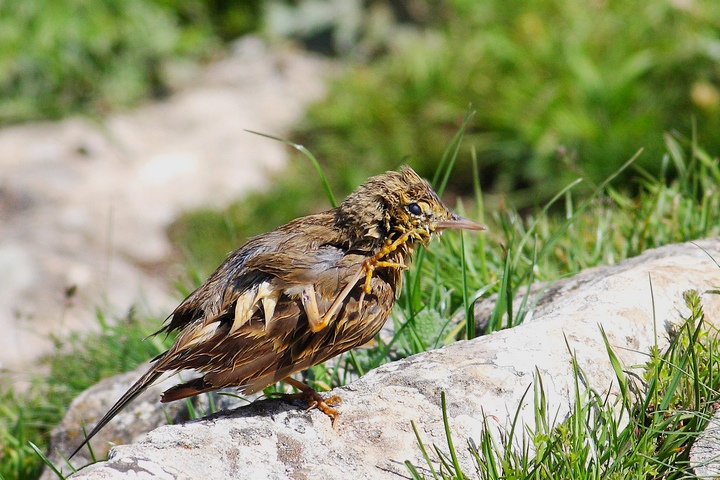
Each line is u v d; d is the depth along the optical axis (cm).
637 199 1163
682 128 1672
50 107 2147
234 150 1989
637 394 632
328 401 617
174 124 2095
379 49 2239
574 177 1641
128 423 873
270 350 601
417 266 833
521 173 1738
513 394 614
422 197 685
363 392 627
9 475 941
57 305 1495
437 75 1970
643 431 609
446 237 977
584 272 856
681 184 1040
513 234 954
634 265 800
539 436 570
